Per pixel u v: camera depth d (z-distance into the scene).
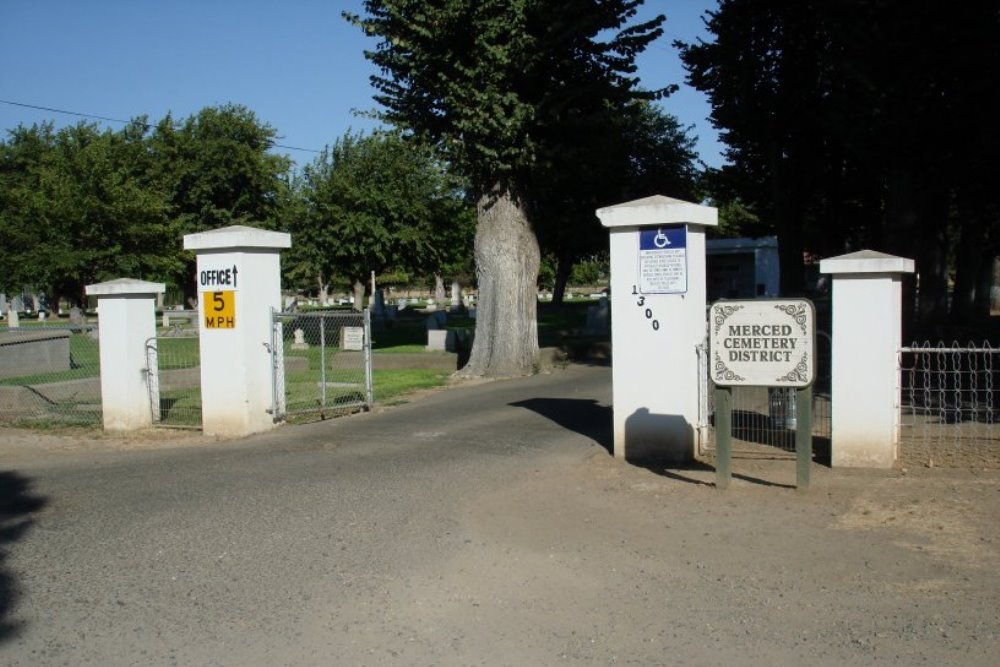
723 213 52.84
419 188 31.94
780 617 4.90
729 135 26.34
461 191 33.25
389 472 8.65
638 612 5.04
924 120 15.12
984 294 34.44
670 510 7.01
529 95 16.31
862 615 4.89
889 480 7.68
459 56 15.71
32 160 47.38
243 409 11.07
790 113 23.64
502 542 6.34
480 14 15.13
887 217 17.31
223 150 39.09
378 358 20.17
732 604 5.11
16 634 4.89
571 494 7.61
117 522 7.11
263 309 11.38
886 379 8.04
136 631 4.91
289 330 28.23
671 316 8.73
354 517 7.07
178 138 38.72
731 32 23.52
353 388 16.05
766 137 24.70
